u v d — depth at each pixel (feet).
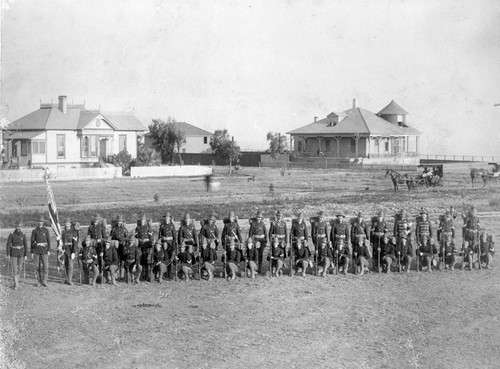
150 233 65.77
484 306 56.18
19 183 180.04
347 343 46.70
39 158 206.18
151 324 50.83
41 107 217.97
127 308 55.31
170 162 293.02
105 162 225.97
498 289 62.03
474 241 72.02
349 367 41.96
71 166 215.10
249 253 66.95
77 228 64.23
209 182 171.42
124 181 196.24
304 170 258.98
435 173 177.37
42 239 62.39
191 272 65.51
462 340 47.52
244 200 139.54
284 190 167.22
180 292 60.95
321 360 43.32
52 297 58.39
